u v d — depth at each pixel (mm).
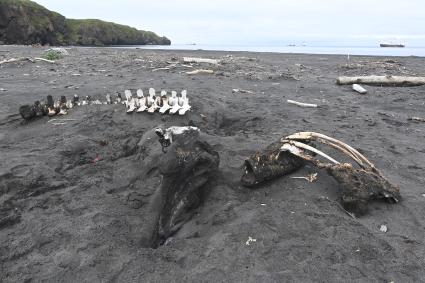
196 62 18750
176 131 4566
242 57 24734
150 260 3434
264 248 3484
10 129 7160
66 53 23766
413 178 5098
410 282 3074
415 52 49531
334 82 14148
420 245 3582
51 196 4602
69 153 5902
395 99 10914
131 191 4836
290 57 26891
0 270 3340
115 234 3906
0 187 4656
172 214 4066
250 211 4105
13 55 21828
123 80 12367
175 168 4141
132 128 6910
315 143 6012
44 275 3275
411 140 6852
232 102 9188
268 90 11602
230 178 4875
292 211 4051
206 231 3893
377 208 4289
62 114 7668
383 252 3436
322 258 3336
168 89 10375
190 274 3213
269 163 4652
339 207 4188
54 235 3838
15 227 3975
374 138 6863
